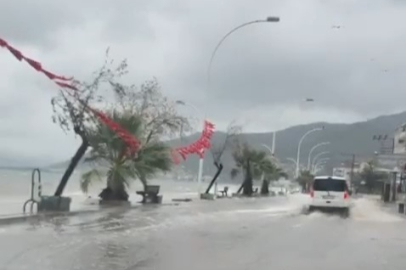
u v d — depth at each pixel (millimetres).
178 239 18375
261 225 25266
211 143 56375
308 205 36656
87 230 19594
